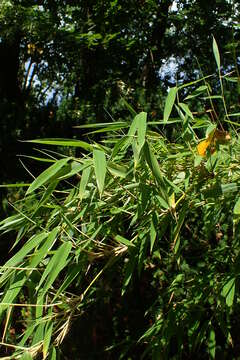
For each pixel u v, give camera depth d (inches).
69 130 192.7
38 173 183.8
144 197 65.4
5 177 178.2
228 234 130.3
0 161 180.4
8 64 302.0
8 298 61.1
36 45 335.0
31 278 68.4
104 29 272.5
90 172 61.5
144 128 59.2
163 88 180.2
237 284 81.0
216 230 131.6
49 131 189.3
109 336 143.8
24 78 434.9
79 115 195.6
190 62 251.9
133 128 60.2
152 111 169.9
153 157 62.5
